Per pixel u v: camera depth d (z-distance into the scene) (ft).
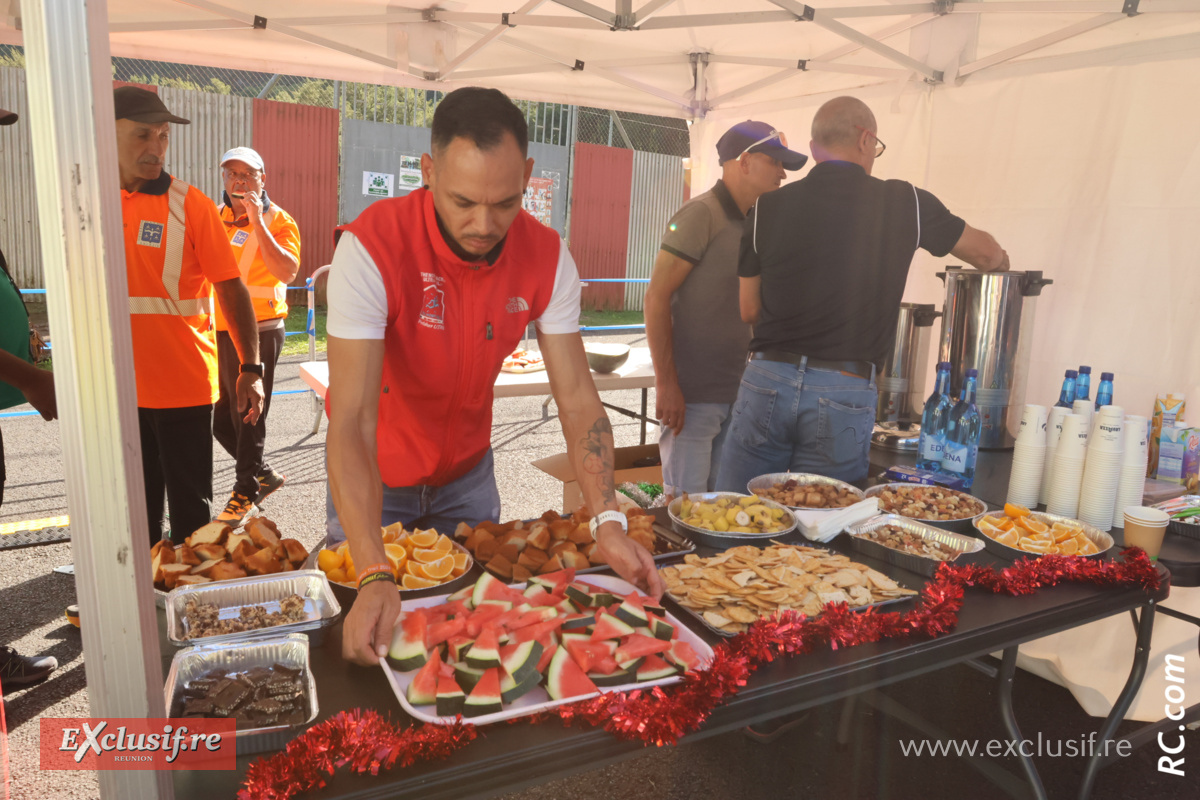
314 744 3.10
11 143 23.53
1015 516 6.35
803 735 7.65
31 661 7.87
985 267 8.50
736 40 11.55
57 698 7.64
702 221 9.65
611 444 5.24
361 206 29.86
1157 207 7.93
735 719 3.82
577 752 3.42
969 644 4.58
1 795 4.03
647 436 19.03
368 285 4.69
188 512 9.22
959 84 9.57
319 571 4.54
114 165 2.67
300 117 28.19
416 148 30.27
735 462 8.48
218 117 27.04
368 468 4.44
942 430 7.47
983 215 9.43
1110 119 8.23
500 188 4.22
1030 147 8.93
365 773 3.14
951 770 7.20
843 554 5.82
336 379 4.63
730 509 6.15
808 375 7.73
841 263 7.44
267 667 3.75
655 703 3.56
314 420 17.75
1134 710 8.20
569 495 10.39
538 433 18.88
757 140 9.45
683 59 12.60
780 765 7.27
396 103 31.09
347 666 3.91
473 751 3.29
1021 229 9.07
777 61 11.46
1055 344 8.91
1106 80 8.23
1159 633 8.05
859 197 7.43
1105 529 6.52
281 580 4.47
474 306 5.18
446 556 4.87
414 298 4.98
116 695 2.93
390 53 11.78
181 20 10.62
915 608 4.63
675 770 7.19
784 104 11.79
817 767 7.23
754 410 8.13
